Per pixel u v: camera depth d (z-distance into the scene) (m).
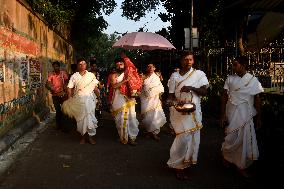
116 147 7.24
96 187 4.84
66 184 4.96
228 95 5.48
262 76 10.14
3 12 7.37
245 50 13.67
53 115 12.25
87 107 7.41
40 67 11.96
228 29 15.77
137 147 7.25
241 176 5.33
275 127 6.66
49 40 14.36
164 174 5.44
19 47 8.82
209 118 11.14
